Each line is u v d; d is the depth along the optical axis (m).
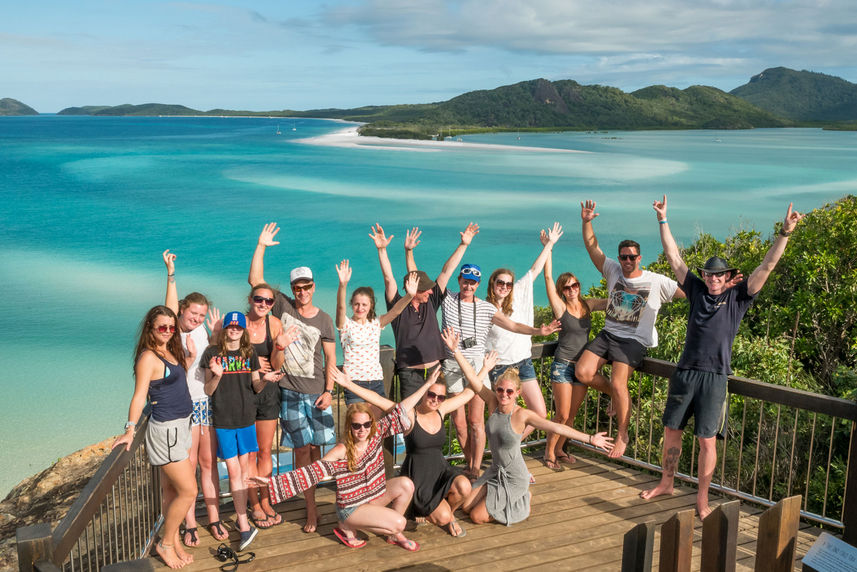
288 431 5.64
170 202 84.19
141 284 44.34
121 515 4.45
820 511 8.88
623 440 6.42
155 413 4.58
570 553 5.02
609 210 78.94
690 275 5.77
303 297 5.50
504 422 5.42
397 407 5.21
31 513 12.80
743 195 94.06
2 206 79.25
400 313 6.12
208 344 5.33
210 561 4.92
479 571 4.76
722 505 2.77
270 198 89.31
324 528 5.43
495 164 152.50
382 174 125.12
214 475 5.33
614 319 6.35
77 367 29.70
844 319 13.33
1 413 24.70
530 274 6.79
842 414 5.10
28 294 41.62
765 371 11.45
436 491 5.34
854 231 14.50
